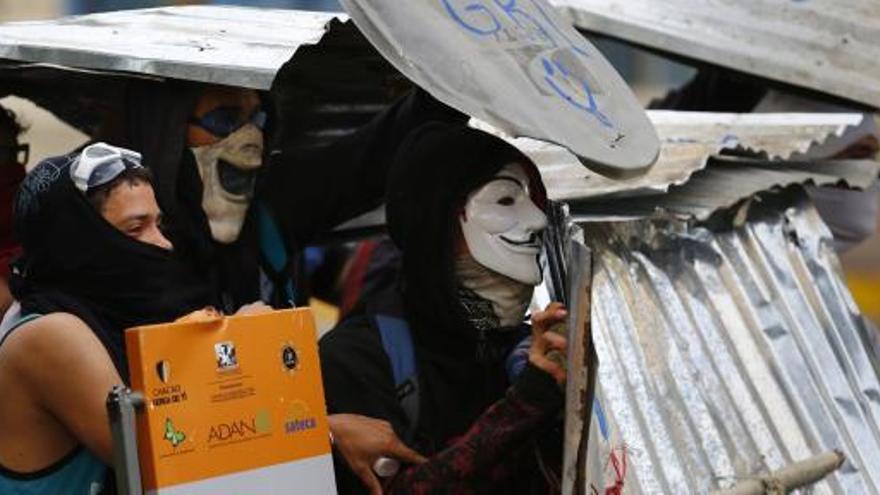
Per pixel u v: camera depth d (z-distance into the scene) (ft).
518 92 19.57
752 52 31.01
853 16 31.58
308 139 26.58
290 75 24.75
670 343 22.26
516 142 24.52
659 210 23.53
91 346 18.43
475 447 19.43
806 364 23.86
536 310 21.56
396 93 26.04
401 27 19.66
